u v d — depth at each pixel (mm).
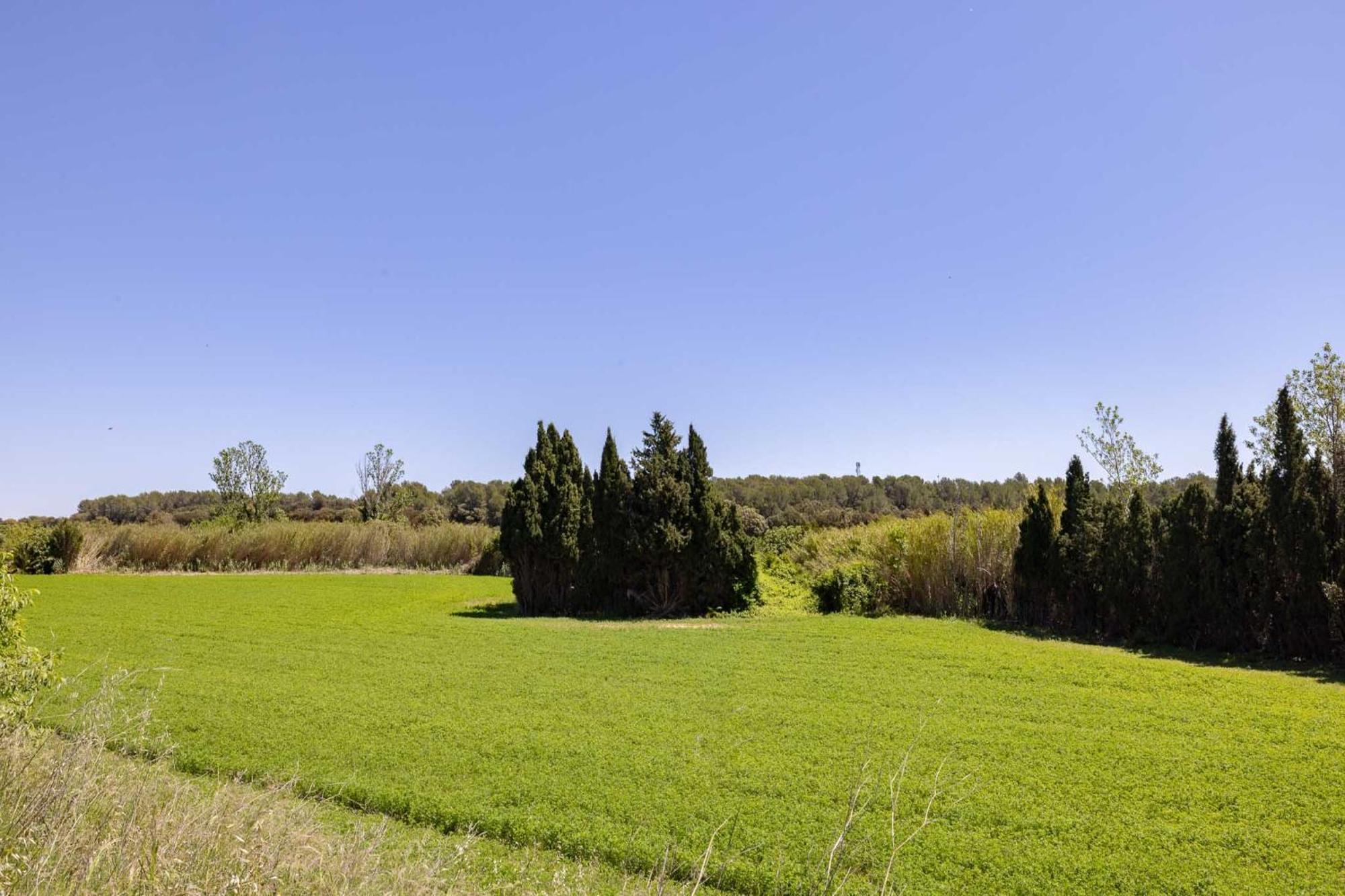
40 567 21875
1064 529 14555
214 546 24031
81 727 6027
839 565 17219
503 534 16453
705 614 15797
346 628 12961
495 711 7773
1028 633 13367
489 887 4328
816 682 9078
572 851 4922
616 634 12625
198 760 6227
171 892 3506
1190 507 12398
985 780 5941
